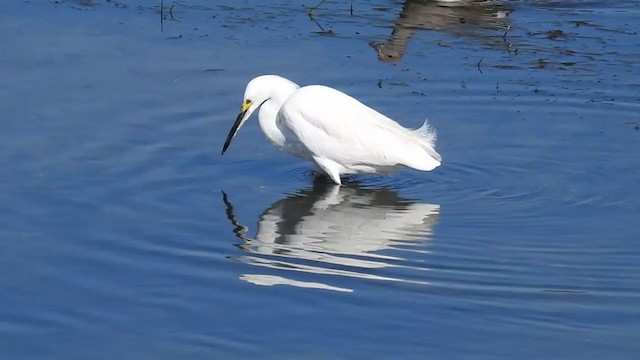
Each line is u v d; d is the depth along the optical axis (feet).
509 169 49.88
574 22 69.62
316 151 48.29
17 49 60.70
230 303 36.81
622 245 42.29
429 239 42.52
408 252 41.24
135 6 68.64
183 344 34.17
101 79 57.31
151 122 52.95
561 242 42.57
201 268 39.47
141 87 56.65
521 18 70.33
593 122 54.95
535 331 35.47
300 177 49.03
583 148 52.03
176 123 53.11
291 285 38.17
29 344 34.09
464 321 35.99
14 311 36.06
